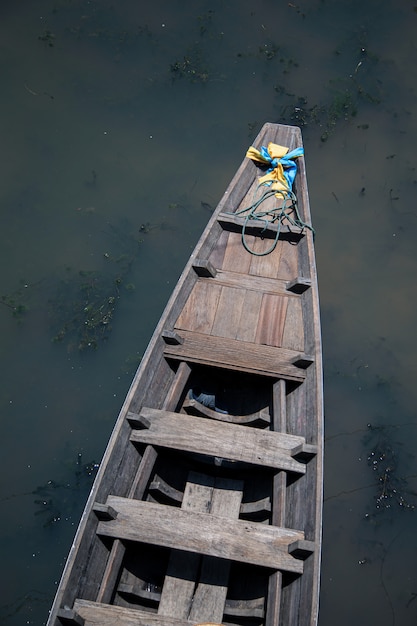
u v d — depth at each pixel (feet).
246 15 34.01
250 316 22.08
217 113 30.78
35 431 23.71
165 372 21.24
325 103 31.07
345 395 24.80
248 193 25.26
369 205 28.60
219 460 20.45
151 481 19.66
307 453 18.69
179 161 29.32
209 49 32.71
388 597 21.48
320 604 21.30
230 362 21.12
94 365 24.98
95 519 17.62
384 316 26.32
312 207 28.45
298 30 33.60
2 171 28.71
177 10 34.14
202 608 17.72
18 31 32.89
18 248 27.09
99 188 28.48
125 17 33.68
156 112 30.73
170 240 27.40
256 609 17.69
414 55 32.99
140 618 16.39
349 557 22.06
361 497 23.02
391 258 27.50
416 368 25.39
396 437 24.09
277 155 25.29
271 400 21.38
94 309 25.80
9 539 21.95
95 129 30.12
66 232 27.50
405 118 30.94
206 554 17.38
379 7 34.65
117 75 31.83
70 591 16.39
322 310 26.32
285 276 23.15
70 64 32.01
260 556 17.34
